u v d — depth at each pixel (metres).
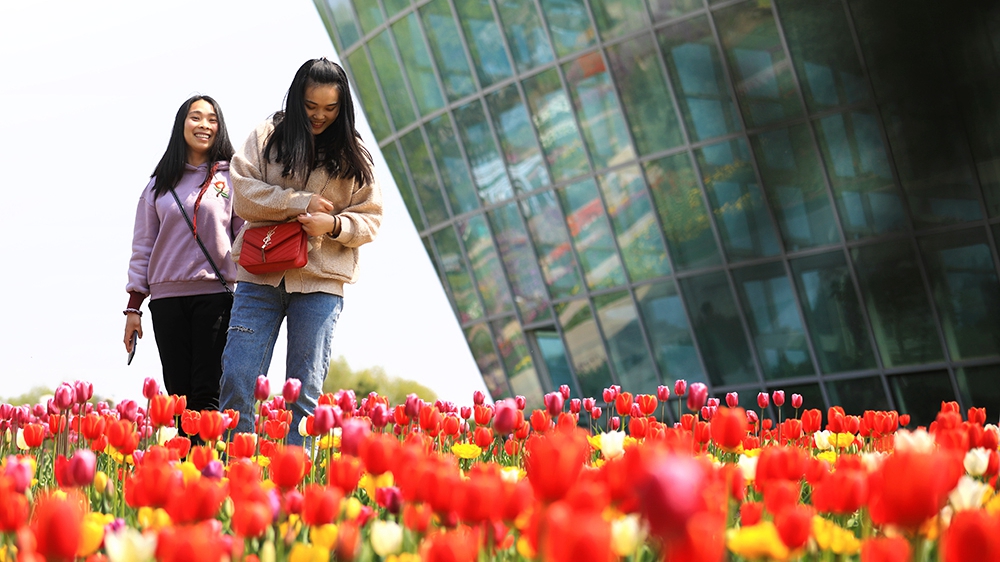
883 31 10.91
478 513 1.36
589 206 13.23
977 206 10.69
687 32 11.97
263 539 1.80
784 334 11.96
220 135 5.16
